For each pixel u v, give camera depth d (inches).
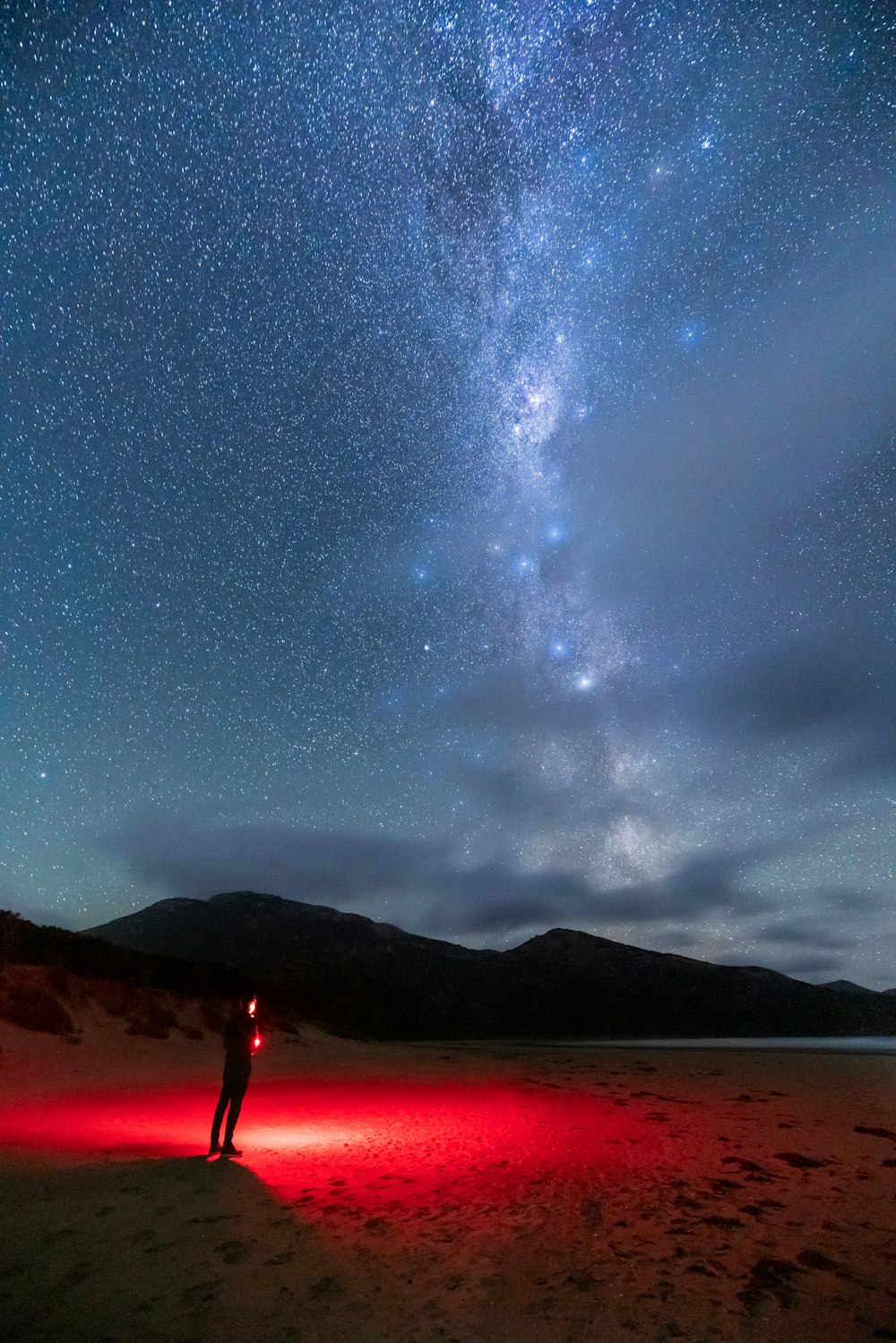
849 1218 220.7
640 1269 178.2
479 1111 444.8
